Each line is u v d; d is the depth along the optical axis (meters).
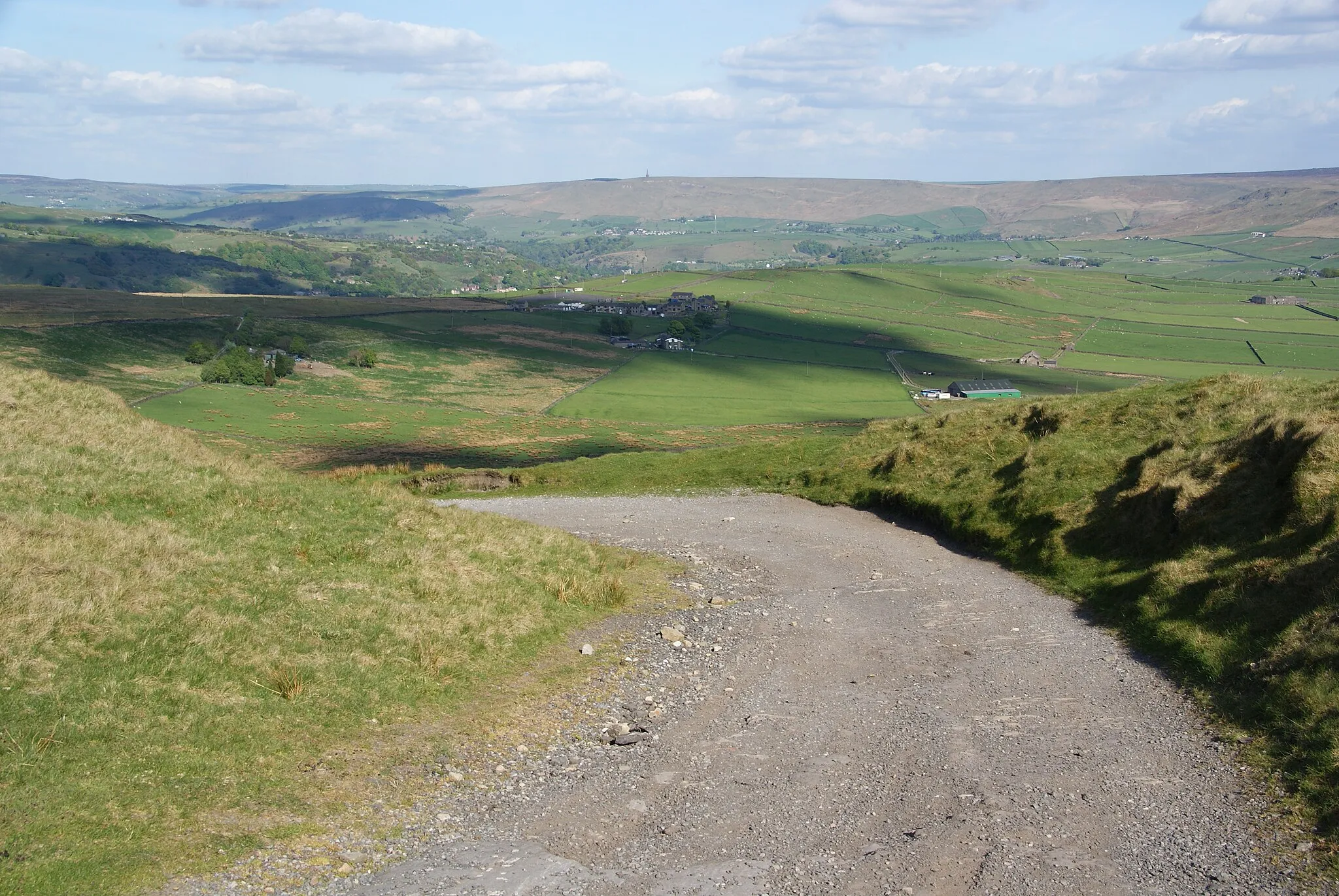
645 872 10.35
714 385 190.50
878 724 14.65
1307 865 9.88
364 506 24.77
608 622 20.75
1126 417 31.30
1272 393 28.45
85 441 24.31
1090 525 24.73
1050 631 19.30
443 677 16.11
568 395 175.25
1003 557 25.77
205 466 25.02
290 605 17.27
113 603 15.27
